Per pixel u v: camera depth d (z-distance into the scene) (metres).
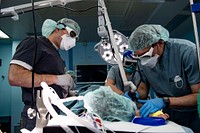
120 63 1.08
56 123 0.59
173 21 4.04
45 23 1.71
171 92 1.50
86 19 3.76
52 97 0.61
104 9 1.18
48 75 1.41
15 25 3.96
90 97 0.78
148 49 1.38
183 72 1.43
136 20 3.92
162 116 0.87
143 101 1.13
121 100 0.81
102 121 0.68
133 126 0.65
